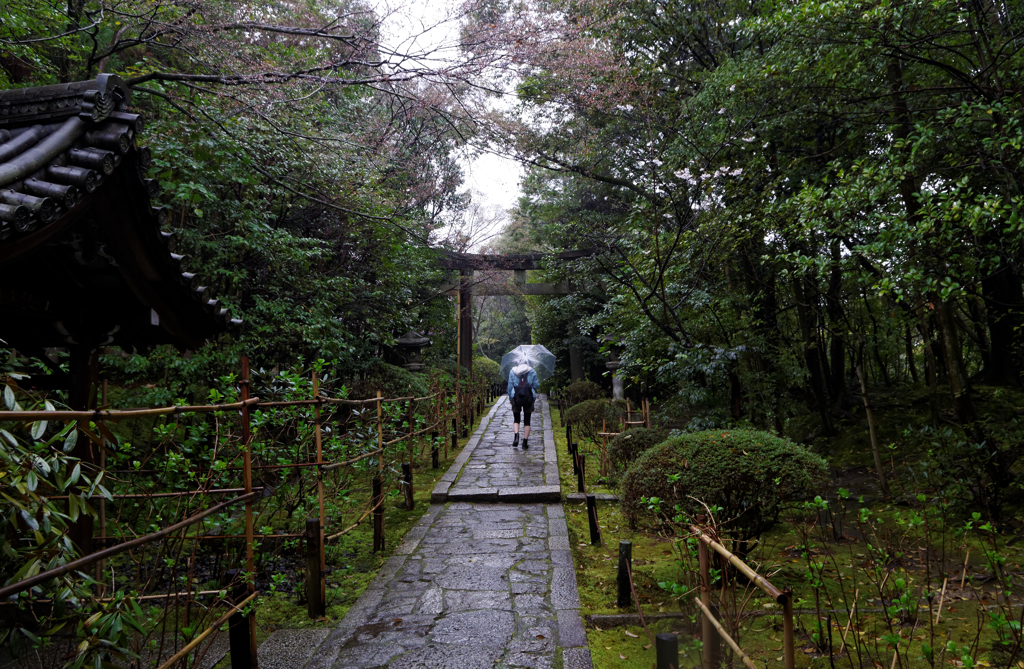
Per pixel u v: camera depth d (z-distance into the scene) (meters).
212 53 6.27
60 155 2.76
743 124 7.29
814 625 3.64
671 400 8.45
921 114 6.48
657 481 4.14
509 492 7.41
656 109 9.79
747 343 7.76
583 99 8.52
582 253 16.25
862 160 5.87
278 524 5.59
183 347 4.09
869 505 6.42
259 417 4.59
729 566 3.92
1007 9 5.92
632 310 8.16
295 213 9.80
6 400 1.79
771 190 7.03
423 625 3.85
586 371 20.67
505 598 4.29
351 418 6.52
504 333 35.91
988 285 8.34
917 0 4.95
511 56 6.01
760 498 4.05
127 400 6.25
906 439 8.18
